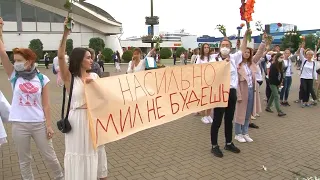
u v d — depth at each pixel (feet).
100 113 10.30
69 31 9.41
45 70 90.43
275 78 26.23
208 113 17.88
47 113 11.52
